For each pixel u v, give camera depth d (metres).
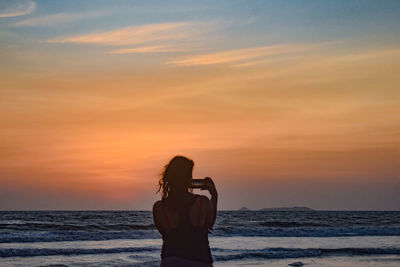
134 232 22.58
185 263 3.73
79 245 18.38
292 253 15.76
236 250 16.77
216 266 13.02
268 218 72.62
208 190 3.94
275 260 14.48
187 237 3.78
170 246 3.79
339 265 13.52
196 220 3.78
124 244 18.81
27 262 13.39
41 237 20.47
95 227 33.97
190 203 3.80
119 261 13.62
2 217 65.19
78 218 62.50
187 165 3.86
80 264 12.97
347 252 16.59
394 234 25.94
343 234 25.52
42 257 14.57
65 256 14.81
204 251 3.79
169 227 3.81
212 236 23.81
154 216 3.88
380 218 75.56
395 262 14.28
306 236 24.55
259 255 15.28
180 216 3.79
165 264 3.76
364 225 48.56
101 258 14.31
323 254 16.06
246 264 13.52
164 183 3.87
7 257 14.51
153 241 20.20
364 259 14.96
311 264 13.69
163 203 3.85
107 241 20.17
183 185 3.83
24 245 18.45
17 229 33.44
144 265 12.78
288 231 25.72
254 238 22.84
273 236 24.27
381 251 16.77
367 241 21.80
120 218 63.06
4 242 19.77
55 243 19.27
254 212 132.00
